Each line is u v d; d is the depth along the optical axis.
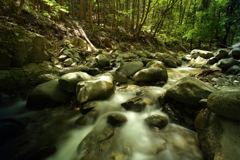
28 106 3.40
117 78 4.84
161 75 4.69
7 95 3.67
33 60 5.04
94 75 5.49
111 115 2.67
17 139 2.32
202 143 1.93
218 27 10.81
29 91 4.06
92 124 2.65
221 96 1.81
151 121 2.58
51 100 3.33
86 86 3.32
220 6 10.84
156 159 1.93
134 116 2.91
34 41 5.00
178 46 17.27
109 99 3.58
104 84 3.58
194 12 15.73
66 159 1.97
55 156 2.03
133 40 14.34
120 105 3.33
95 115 2.75
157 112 3.03
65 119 2.91
